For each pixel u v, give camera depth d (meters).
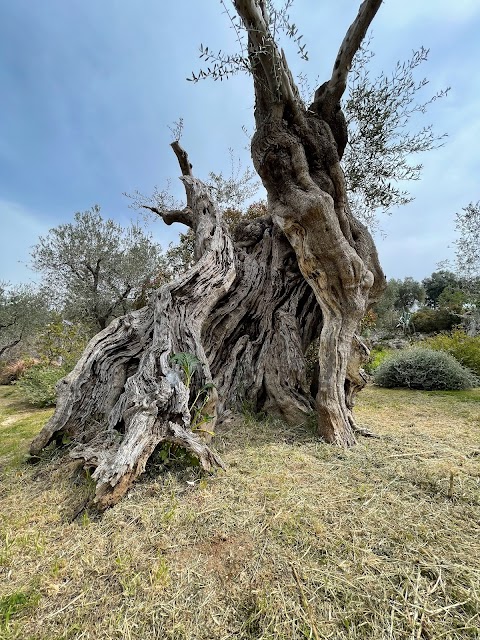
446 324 22.56
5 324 16.14
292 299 4.76
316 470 2.67
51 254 14.77
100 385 3.58
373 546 1.79
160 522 2.02
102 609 1.47
